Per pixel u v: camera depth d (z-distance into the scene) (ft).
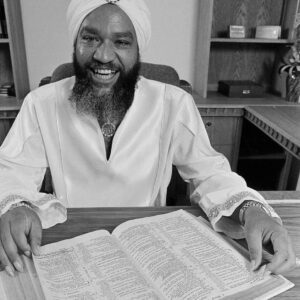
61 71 4.14
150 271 1.90
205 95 7.16
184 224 2.39
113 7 2.80
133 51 3.02
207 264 1.96
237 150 7.16
